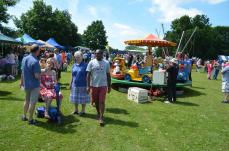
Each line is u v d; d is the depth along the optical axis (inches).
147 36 547.2
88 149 224.5
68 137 247.8
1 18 1405.0
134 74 538.9
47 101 286.2
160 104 428.8
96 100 295.4
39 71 263.0
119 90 538.0
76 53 305.3
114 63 607.2
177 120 335.6
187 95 545.6
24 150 213.9
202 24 3147.1
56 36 2476.6
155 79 484.1
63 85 554.3
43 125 274.7
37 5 2418.8
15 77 653.9
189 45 2839.6
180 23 3073.3
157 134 275.4
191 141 262.5
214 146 253.6
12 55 654.5
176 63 445.7
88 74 289.9
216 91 636.1
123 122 308.2
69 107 358.6
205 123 331.6
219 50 3454.7
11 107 339.9
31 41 1029.2
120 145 238.1
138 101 428.1
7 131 251.8
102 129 276.5
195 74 1200.8
